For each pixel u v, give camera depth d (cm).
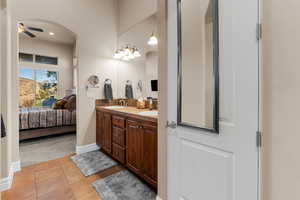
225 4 108
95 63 332
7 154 197
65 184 206
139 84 310
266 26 97
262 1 96
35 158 289
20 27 341
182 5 137
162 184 160
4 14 198
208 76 119
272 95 95
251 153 96
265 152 98
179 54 138
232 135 105
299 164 84
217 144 113
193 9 129
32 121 386
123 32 345
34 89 595
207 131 118
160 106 161
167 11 151
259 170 94
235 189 103
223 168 110
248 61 98
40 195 184
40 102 607
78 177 223
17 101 244
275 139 94
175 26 142
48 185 204
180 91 138
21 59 566
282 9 91
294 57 86
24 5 254
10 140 225
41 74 607
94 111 334
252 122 96
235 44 103
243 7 100
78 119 313
